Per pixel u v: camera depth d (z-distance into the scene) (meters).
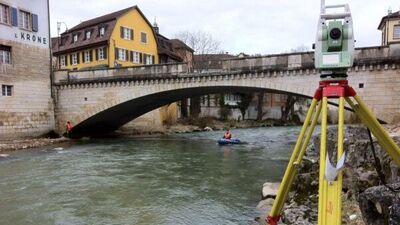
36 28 31.19
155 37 49.47
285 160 21.02
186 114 53.81
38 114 31.36
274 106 66.69
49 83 32.62
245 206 11.44
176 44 60.47
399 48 20.61
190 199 12.48
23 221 10.31
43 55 32.00
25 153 24.09
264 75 24.94
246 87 25.81
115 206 11.73
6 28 28.42
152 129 43.19
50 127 32.62
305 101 68.31
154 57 49.41
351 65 3.62
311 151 14.08
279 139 34.88
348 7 3.71
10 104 28.77
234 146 28.67
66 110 33.03
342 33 3.65
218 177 16.30
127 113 35.84
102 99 31.56
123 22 44.09
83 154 23.98
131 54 45.28
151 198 12.70
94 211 11.20
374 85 21.23
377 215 4.35
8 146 25.64
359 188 7.96
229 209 11.16
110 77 31.00
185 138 35.88
